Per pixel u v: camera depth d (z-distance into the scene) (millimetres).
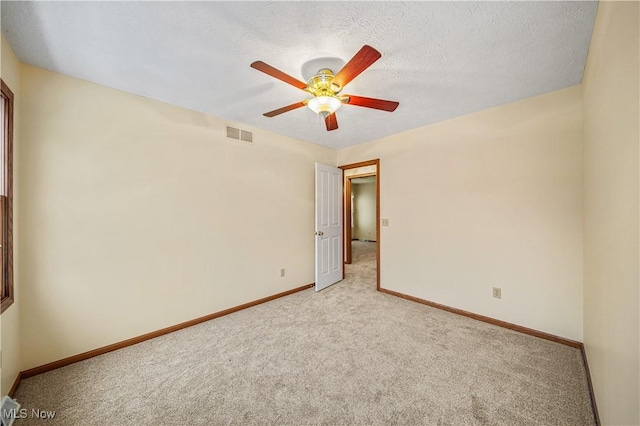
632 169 913
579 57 1708
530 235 2354
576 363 1891
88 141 2014
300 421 1401
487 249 2617
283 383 1704
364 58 1323
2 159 1563
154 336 2322
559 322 2207
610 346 1195
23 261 1752
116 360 1974
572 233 2141
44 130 1833
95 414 1453
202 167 2672
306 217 3777
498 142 2531
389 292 3516
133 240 2232
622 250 1029
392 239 3475
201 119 2662
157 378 1763
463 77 1968
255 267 3146
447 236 2918
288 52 1642
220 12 1309
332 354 2039
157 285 2371
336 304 3135
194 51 1643
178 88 2143
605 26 1188
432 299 3061
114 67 1829
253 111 2641
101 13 1312
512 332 2387
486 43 1560
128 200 2205
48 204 1847
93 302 2035
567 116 2150
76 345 1958
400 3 1253
